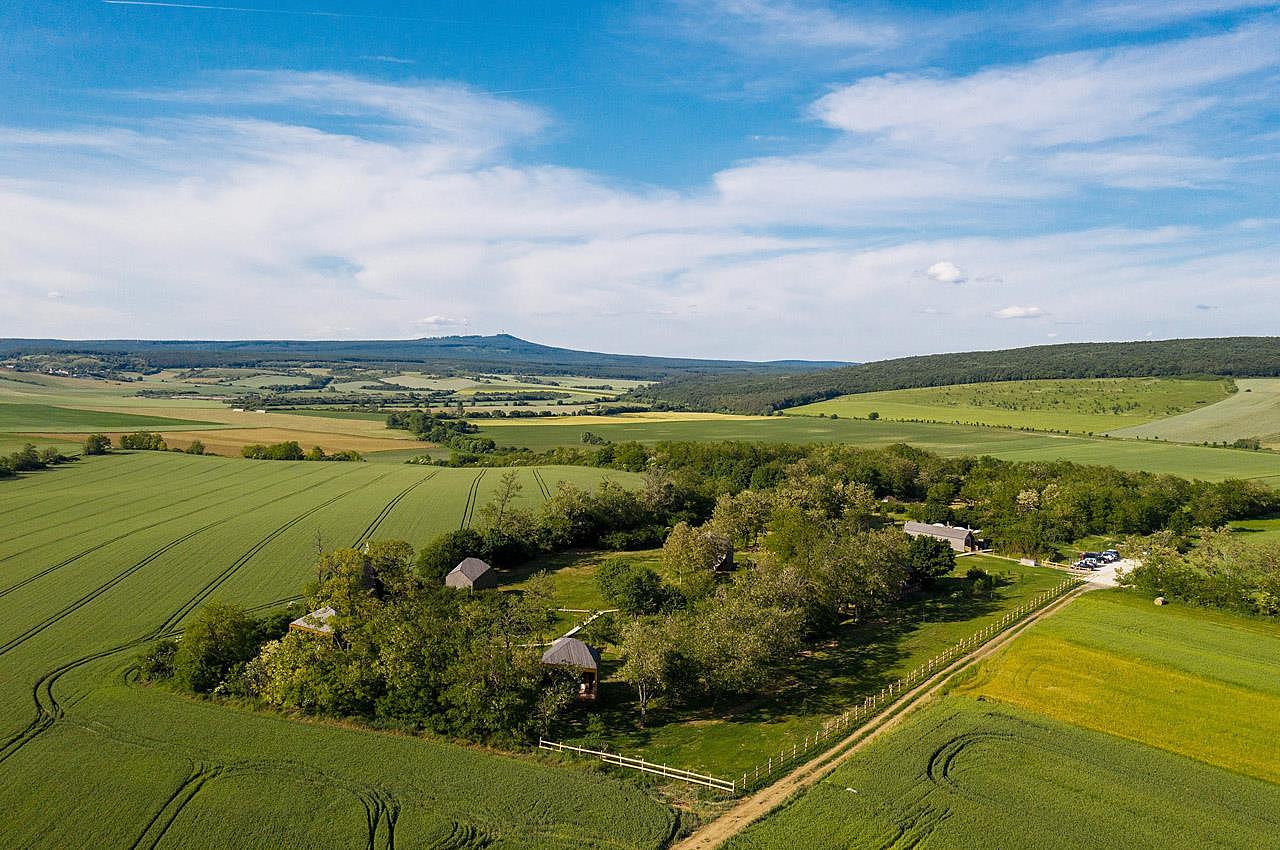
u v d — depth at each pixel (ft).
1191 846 147.74
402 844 147.64
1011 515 473.26
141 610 278.46
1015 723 200.64
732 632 225.97
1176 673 235.81
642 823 155.74
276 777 170.81
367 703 204.85
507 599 303.89
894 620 301.84
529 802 163.02
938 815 157.79
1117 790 167.84
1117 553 407.23
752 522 429.79
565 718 211.82
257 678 213.05
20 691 212.02
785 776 178.40
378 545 307.99
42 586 298.76
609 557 400.06
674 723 210.59
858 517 472.85
